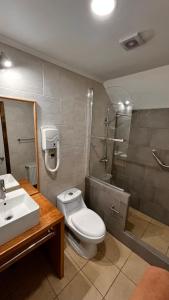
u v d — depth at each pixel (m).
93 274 1.44
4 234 0.93
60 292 1.28
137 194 2.33
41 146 1.58
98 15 0.88
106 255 1.64
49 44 1.22
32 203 1.20
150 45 1.18
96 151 2.23
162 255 1.50
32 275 1.41
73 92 1.76
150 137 2.14
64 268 1.48
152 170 2.16
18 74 1.27
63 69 1.61
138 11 0.84
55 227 1.29
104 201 1.99
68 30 1.04
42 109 1.50
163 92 1.76
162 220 2.12
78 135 1.95
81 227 1.52
